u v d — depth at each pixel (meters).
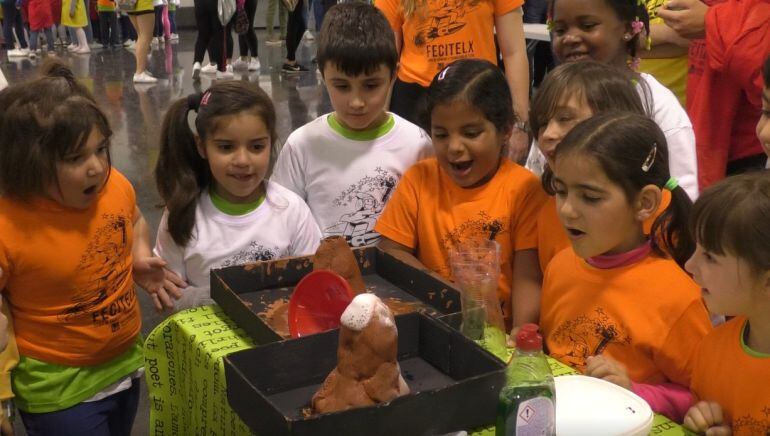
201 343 1.42
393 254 1.75
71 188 1.57
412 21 2.52
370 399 1.08
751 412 1.19
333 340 1.24
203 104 1.80
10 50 9.85
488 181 1.78
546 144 1.59
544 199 1.72
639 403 1.14
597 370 1.29
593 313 1.42
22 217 1.59
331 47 1.90
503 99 1.71
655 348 1.34
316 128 2.11
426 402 1.07
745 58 2.01
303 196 2.14
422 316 1.31
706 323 1.33
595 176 1.33
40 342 1.67
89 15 10.84
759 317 1.16
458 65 1.72
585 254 1.39
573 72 1.59
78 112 1.53
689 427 1.22
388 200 2.04
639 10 1.85
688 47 2.30
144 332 2.93
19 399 1.71
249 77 8.18
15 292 1.64
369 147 2.08
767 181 1.13
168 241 1.93
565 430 1.08
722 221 1.12
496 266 1.46
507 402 1.03
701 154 2.18
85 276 1.67
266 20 11.89
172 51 10.27
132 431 2.37
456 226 1.77
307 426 1.00
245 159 1.79
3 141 1.55
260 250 1.90
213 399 1.39
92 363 1.74
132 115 6.38
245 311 1.43
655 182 1.37
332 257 1.50
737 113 2.15
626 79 1.59
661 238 1.45
